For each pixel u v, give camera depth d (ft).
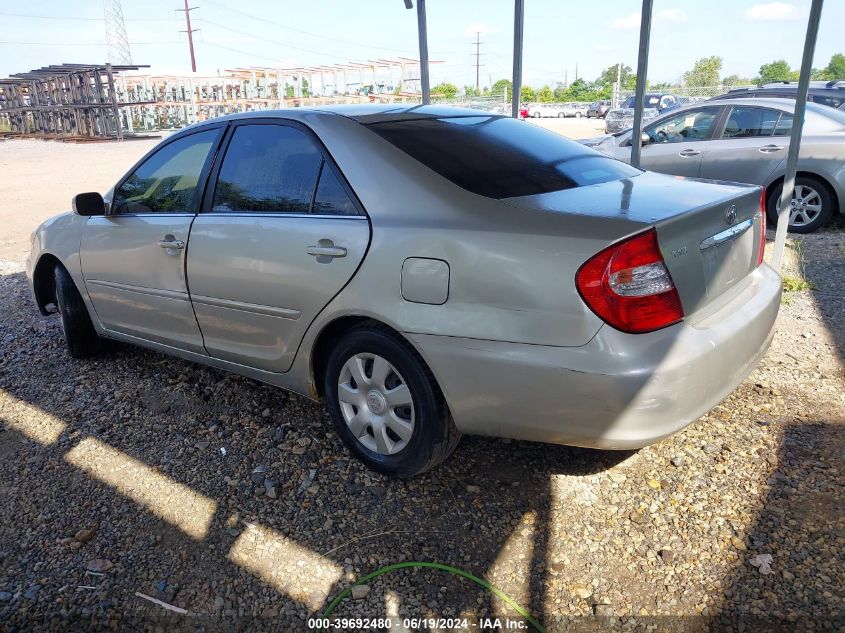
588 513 8.72
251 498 9.32
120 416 11.77
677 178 10.32
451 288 7.96
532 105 145.89
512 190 8.55
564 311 7.34
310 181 9.59
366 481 9.58
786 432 10.25
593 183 9.27
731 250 8.73
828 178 23.45
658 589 7.47
